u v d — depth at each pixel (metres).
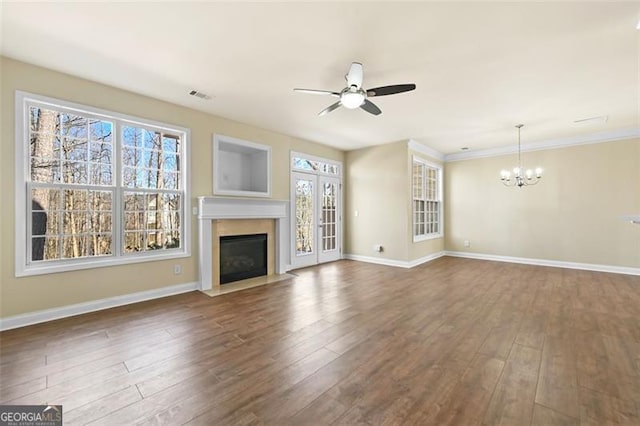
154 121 3.75
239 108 4.09
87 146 3.32
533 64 2.84
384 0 1.98
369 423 1.58
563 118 4.46
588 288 4.27
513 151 6.34
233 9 2.09
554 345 2.49
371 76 3.10
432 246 6.86
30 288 2.89
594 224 5.45
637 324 2.94
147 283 3.71
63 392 1.84
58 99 3.04
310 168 6.12
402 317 3.14
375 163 6.38
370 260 6.44
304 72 3.04
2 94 2.76
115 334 2.69
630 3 2.00
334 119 4.55
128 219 3.62
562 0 1.97
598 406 1.71
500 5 2.03
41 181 3.05
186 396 1.81
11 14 2.13
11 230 2.80
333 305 3.53
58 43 2.53
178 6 2.06
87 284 3.24
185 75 3.12
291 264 5.64
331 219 6.61
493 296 3.89
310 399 1.78
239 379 1.99
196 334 2.70
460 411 1.67
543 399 1.78
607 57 2.70
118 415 1.64
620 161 5.20
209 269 4.23
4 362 2.19
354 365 2.17
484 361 2.23
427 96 3.61
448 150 6.87
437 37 2.42
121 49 2.63
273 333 2.73
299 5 2.04
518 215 6.28
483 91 3.47
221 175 4.91
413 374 2.05
